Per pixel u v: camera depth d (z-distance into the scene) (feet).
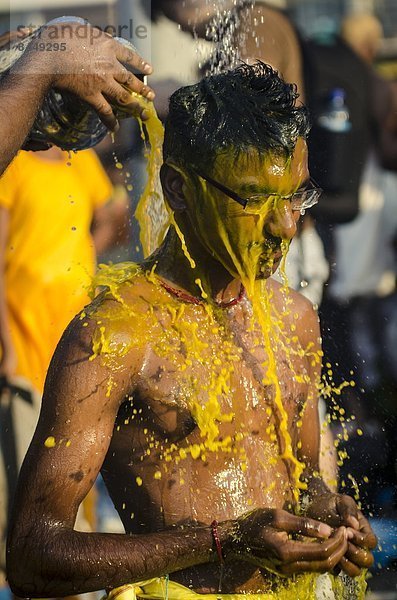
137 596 24.17
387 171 48.52
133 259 46.62
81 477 23.22
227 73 24.99
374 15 52.16
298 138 24.13
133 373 23.91
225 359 24.77
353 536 23.52
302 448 26.25
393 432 40.73
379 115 47.65
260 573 24.43
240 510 24.29
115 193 45.96
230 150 23.71
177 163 24.47
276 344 25.81
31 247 43.98
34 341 43.50
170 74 37.40
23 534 23.06
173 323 24.52
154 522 24.30
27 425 43.06
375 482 39.78
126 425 24.31
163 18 37.60
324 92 46.01
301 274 41.98
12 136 24.25
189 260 24.67
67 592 23.21
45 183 44.16
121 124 44.55
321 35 48.67
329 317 43.57
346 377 43.39
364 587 26.50
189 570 24.25
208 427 24.25
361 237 47.60
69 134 26.05
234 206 23.85
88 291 25.72
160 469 24.23
